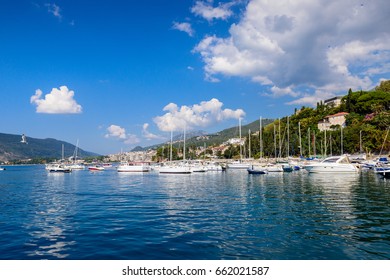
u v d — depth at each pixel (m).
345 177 58.88
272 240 16.06
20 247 15.53
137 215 23.36
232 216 22.36
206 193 37.31
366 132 117.19
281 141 135.12
